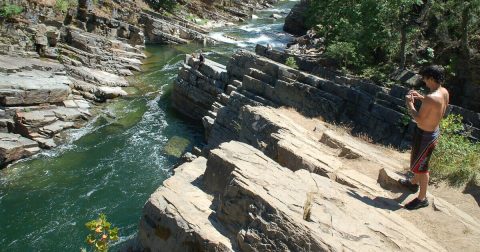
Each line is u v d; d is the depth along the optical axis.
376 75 17.81
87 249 12.59
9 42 24.14
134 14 35.25
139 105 23.48
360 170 9.88
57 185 15.85
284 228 6.68
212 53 32.75
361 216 7.21
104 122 20.97
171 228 8.20
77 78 24.33
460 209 8.37
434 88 6.98
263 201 7.18
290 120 13.34
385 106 14.57
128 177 16.61
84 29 30.38
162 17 38.59
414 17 19.70
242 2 51.84
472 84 15.90
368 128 14.72
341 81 16.44
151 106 23.56
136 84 26.31
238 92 18.69
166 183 9.32
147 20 35.59
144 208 8.85
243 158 8.91
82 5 30.70
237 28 42.88
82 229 13.46
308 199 7.33
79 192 15.48
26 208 14.43
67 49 26.78
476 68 15.79
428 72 6.94
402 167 10.13
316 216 6.92
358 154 10.41
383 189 8.62
